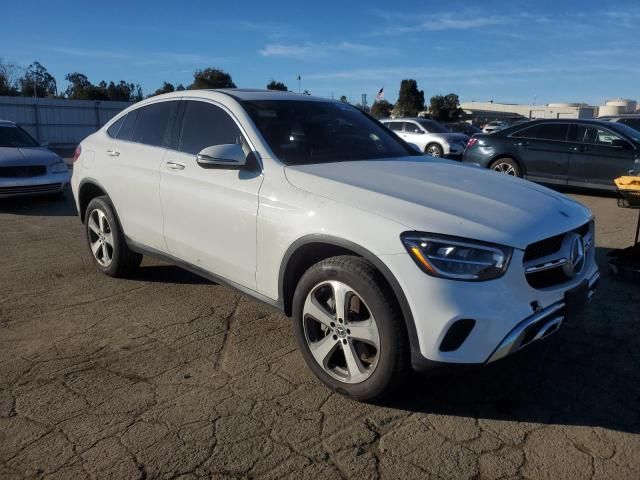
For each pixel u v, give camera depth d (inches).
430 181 131.0
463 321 103.9
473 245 105.3
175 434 109.3
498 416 116.3
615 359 141.3
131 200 180.2
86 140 214.5
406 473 98.4
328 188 124.0
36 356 142.3
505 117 2898.6
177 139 169.3
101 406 119.1
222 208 144.1
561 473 98.3
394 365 110.2
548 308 111.3
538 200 127.5
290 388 126.6
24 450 104.3
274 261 131.3
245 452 104.0
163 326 161.3
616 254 207.0
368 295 110.9
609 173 385.1
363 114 185.9
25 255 239.5
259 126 148.9
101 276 207.6
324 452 104.0
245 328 159.8
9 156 364.8
